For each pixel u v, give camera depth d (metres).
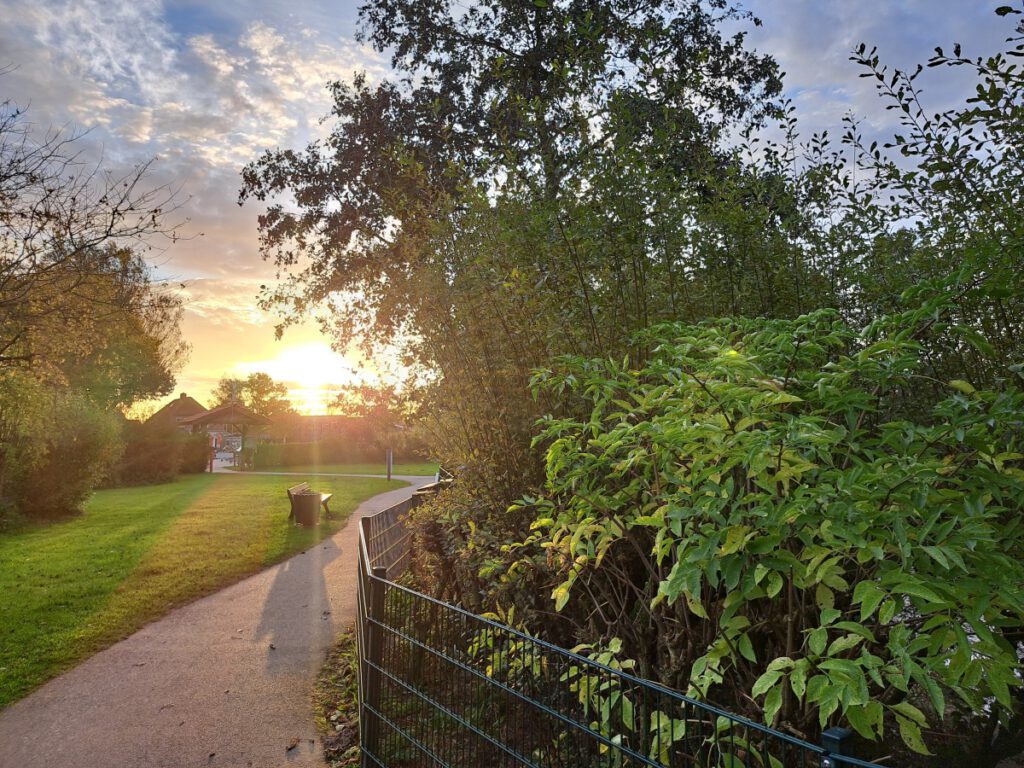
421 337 5.32
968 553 1.79
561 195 3.95
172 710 4.84
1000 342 3.08
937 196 3.61
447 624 2.84
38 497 16.03
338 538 12.88
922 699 2.60
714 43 13.25
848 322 3.83
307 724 4.58
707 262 3.87
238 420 40.31
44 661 5.93
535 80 10.86
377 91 15.14
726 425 2.16
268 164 16.33
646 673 2.81
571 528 2.78
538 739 2.33
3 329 8.84
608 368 2.92
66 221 8.31
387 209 5.64
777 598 2.36
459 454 5.00
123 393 28.25
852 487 1.83
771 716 1.86
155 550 11.57
